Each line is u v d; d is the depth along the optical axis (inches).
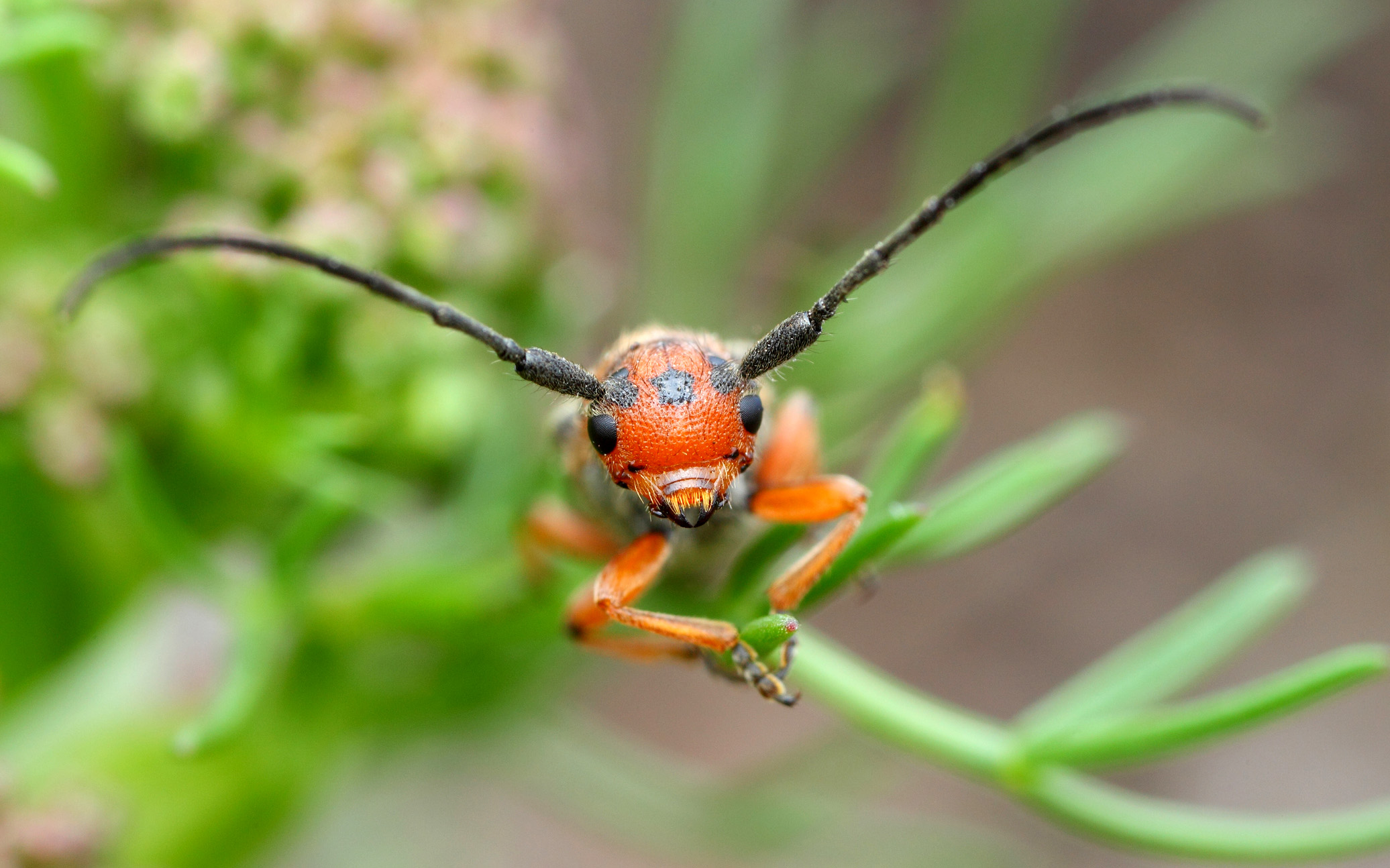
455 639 2.5
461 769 2.8
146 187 2.5
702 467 2.3
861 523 2.3
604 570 2.3
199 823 2.5
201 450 2.5
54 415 2.4
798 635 2.3
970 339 2.7
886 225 2.7
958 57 2.7
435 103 2.5
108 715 2.6
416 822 3.1
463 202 2.4
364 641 2.5
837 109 2.8
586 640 2.3
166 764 2.5
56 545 2.5
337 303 2.4
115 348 2.4
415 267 2.4
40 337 2.4
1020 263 2.7
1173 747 2.2
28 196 2.5
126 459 2.3
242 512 2.5
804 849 2.9
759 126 2.7
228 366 2.4
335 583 2.5
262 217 2.5
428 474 2.5
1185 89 2.3
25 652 2.5
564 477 2.5
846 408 2.6
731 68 2.7
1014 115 2.7
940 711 2.3
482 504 2.5
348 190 2.4
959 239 2.7
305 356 2.4
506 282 2.5
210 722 2.3
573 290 2.6
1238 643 2.3
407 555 2.5
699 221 2.7
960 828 3.0
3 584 2.5
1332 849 2.2
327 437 2.4
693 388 2.3
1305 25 2.9
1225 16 2.9
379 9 2.5
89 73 2.4
